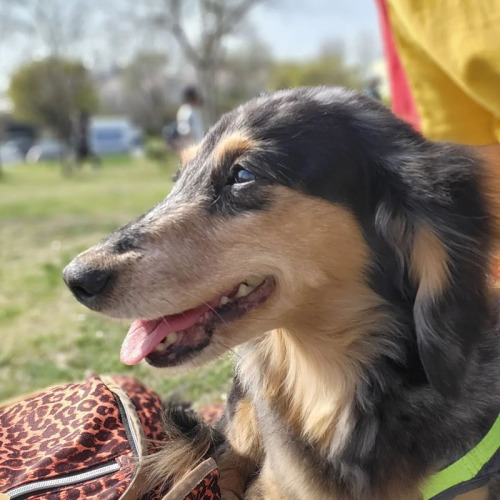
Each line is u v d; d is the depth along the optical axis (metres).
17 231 1.57
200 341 0.37
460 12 0.47
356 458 0.37
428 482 0.37
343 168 0.36
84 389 0.44
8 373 0.72
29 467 0.38
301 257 0.36
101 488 0.37
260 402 0.43
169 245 0.36
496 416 0.37
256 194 0.36
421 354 0.35
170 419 0.45
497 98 0.47
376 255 0.37
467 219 0.35
